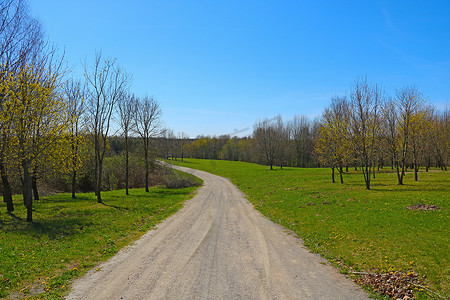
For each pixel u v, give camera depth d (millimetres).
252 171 70812
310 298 7809
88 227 16281
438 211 16609
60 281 8859
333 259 11227
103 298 7707
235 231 16000
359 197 24469
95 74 25219
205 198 31094
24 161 16547
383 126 34750
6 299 7594
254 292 8141
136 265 10422
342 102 42156
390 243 12180
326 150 40406
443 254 10352
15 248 11648
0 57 15617
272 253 11961
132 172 47375
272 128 74500
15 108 15391
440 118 58344
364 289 8477
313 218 18578
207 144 105188
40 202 25109
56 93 18516
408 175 42875
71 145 24281
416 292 8023
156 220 19219
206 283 8758
